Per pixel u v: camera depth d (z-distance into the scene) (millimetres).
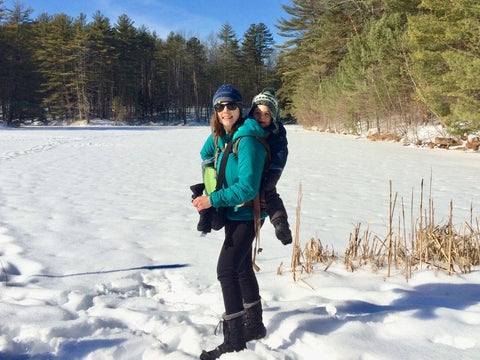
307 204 6316
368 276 3303
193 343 2188
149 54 66938
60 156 12984
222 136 2209
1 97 44938
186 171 9930
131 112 63906
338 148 17422
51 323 2340
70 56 55812
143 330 2381
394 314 2477
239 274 2244
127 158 12664
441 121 16172
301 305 2654
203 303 2758
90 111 61688
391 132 22141
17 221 5012
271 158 2137
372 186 8031
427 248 3557
